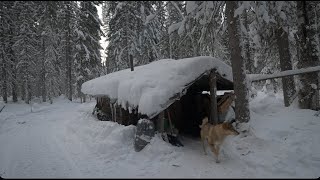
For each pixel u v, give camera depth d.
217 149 7.84
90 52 28.75
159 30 20.14
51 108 29.02
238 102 9.20
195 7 8.34
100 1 9.30
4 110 27.64
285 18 8.73
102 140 9.86
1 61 28.41
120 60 22.48
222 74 10.70
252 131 9.05
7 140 12.61
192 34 10.01
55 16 9.12
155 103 8.87
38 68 37.56
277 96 21.58
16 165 8.37
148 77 10.06
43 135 13.27
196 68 9.89
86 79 33.12
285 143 8.70
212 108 10.48
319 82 11.84
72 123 14.83
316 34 11.61
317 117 10.45
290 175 6.59
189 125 13.58
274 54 15.09
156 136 8.91
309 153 7.93
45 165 8.18
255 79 11.43
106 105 15.10
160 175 6.85
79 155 8.93
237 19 9.12
